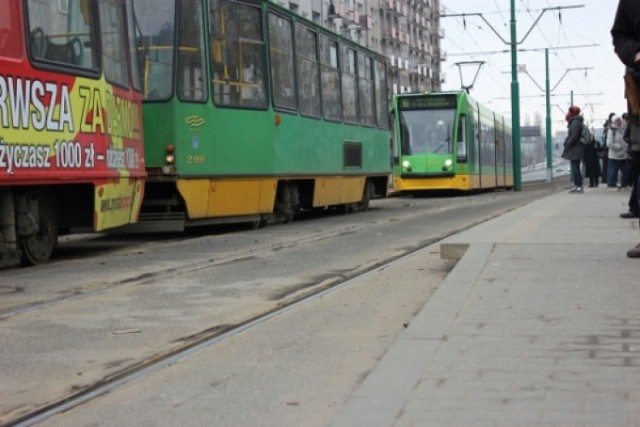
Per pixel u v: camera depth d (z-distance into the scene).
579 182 20.72
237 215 15.27
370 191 22.94
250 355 5.53
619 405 4.04
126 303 7.45
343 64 20.59
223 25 14.88
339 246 11.94
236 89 15.17
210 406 4.46
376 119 23.16
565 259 8.12
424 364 4.83
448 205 23.83
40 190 10.48
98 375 5.12
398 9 98.88
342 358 5.40
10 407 4.55
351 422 3.94
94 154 10.65
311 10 67.50
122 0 11.94
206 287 8.28
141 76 13.73
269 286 8.28
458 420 3.91
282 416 4.27
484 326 5.67
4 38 8.98
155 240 14.20
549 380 4.46
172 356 5.53
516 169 40.09
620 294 6.52
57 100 9.84
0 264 9.83
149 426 4.18
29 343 5.96
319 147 18.75
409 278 8.41
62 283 8.71
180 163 13.73
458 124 31.42
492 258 8.29
